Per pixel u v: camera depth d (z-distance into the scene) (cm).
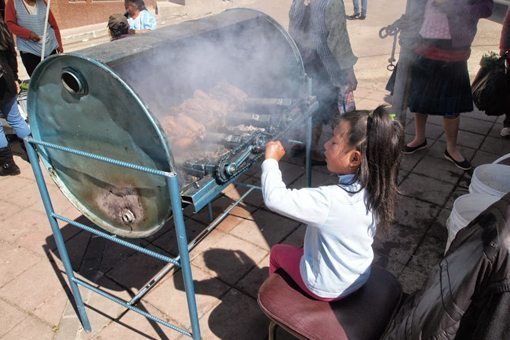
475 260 110
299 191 157
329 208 152
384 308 168
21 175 407
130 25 503
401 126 150
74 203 210
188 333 196
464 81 354
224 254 288
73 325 238
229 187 372
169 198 170
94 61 154
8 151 397
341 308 168
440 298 121
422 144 410
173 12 1170
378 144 145
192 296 181
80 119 178
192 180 192
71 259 291
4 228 326
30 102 186
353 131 151
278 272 190
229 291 257
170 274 273
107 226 205
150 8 1089
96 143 181
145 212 186
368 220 157
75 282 221
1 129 386
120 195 190
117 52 174
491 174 277
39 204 357
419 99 373
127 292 261
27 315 247
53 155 200
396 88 322
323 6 314
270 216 329
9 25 440
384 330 160
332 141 159
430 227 306
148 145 163
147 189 177
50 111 184
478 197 246
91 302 253
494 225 110
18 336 233
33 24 447
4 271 282
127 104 157
